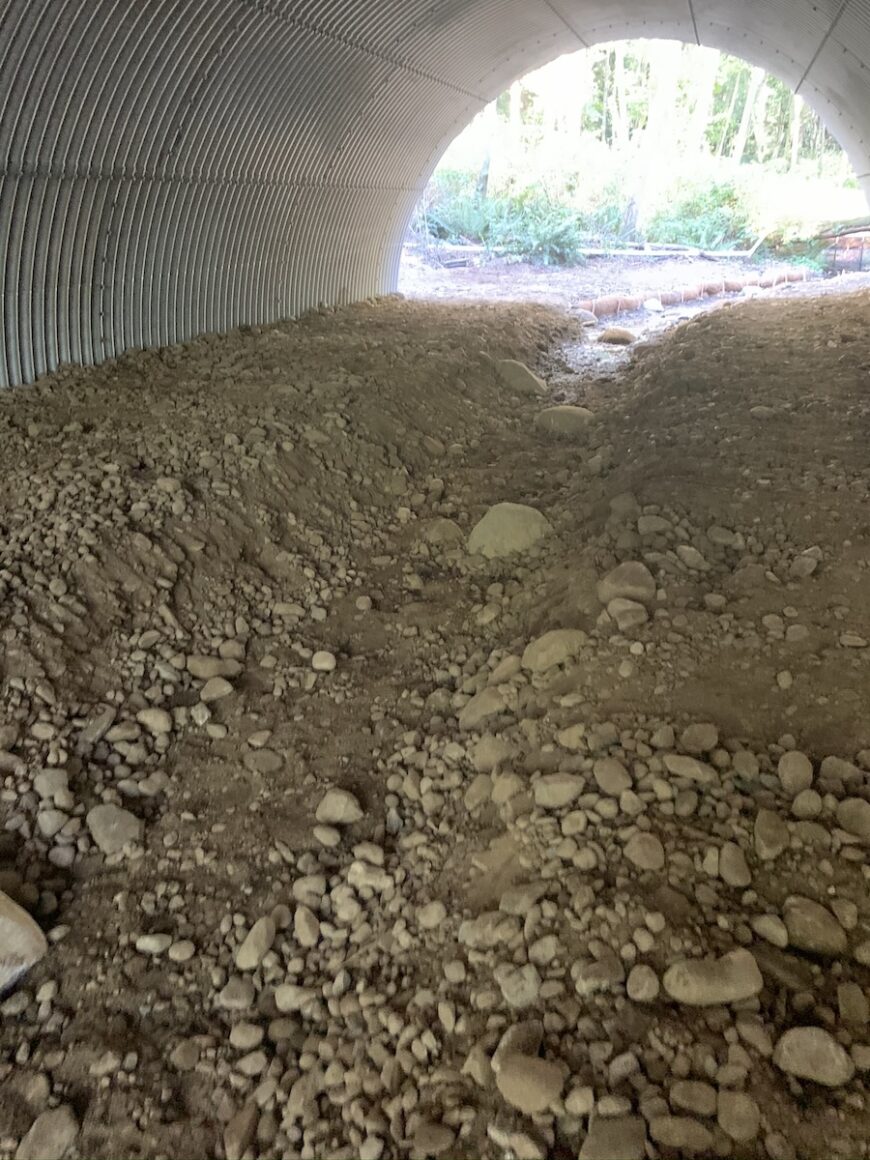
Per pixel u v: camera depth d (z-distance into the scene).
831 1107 2.22
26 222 6.10
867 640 3.73
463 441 7.08
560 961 2.68
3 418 5.69
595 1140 2.22
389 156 11.02
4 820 3.31
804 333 8.44
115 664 4.08
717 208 21.20
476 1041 2.57
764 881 2.82
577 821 3.08
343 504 5.71
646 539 4.79
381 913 3.09
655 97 23.95
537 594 4.68
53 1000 2.81
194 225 7.98
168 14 6.22
